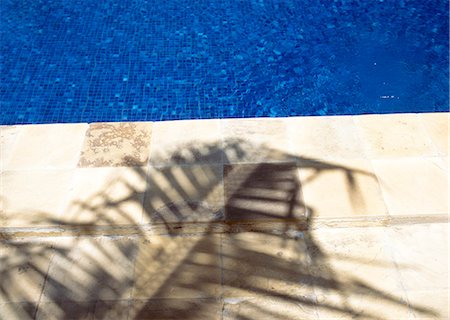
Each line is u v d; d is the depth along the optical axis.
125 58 5.61
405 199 3.16
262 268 2.89
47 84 5.31
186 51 5.70
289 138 3.54
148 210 3.10
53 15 6.16
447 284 2.80
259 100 5.18
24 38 5.84
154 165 3.36
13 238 3.04
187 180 3.26
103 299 2.75
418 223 3.10
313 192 3.19
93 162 3.39
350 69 5.50
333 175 3.29
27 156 3.43
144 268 2.89
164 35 5.90
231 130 3.61
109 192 3.20
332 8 6.27
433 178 3.29
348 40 5.86
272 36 5.90
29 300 2.75
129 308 2.72
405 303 2.73
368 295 2.76
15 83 5.32
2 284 2.81
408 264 2.90
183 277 2.85
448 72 5.46
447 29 5.97
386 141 3.53
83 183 3.25
